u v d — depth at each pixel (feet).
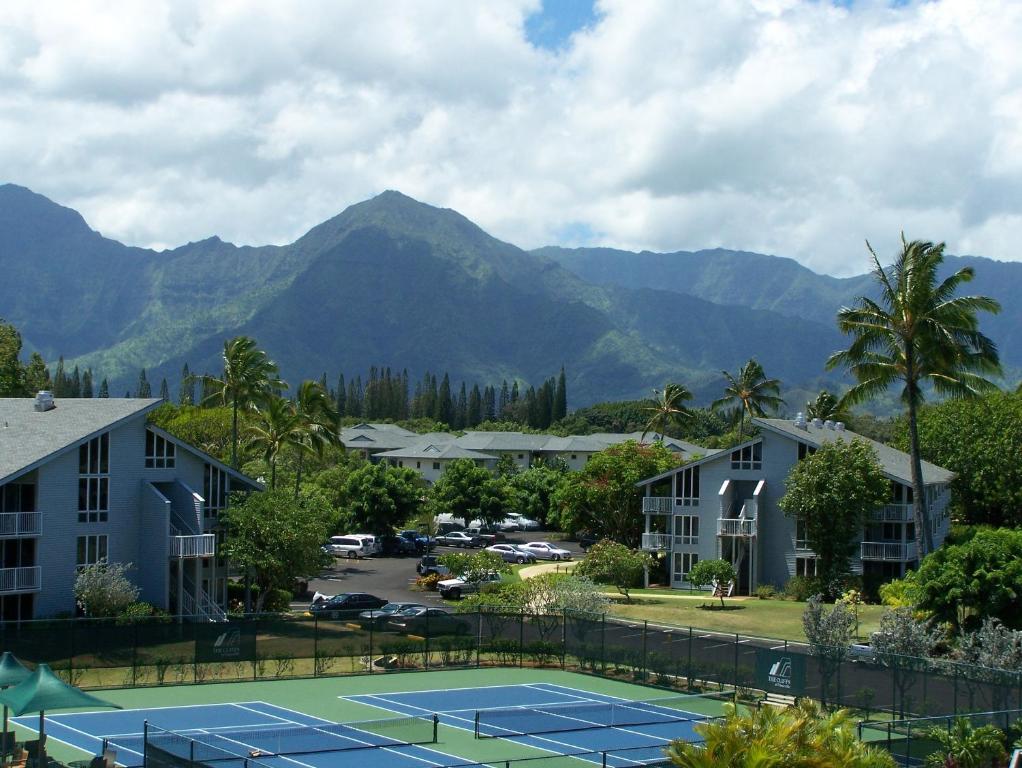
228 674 163.43
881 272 211.41
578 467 559.38
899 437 323.16
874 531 249.55
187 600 196.03
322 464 396.37
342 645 172.35
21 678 107.76
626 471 299.17
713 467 268.41
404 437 590.96
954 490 303.48
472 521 409.90
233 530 205.26
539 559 337.93
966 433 303.27
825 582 244.22
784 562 258.37
